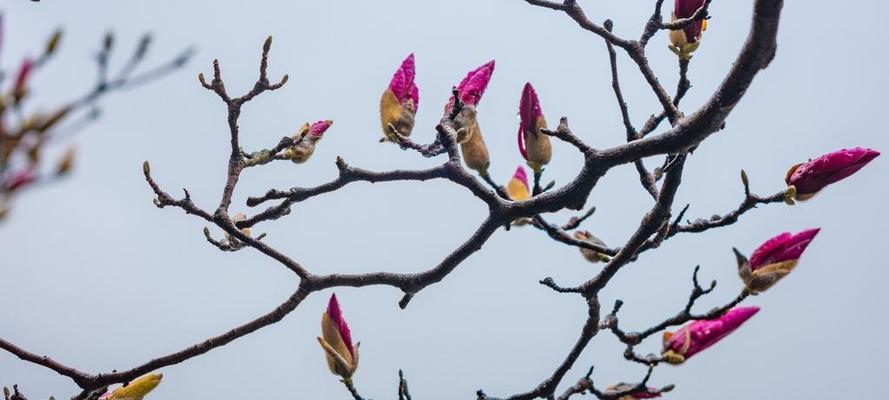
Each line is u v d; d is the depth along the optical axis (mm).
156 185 11484
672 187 10344
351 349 11930
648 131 11852
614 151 10312
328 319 11922
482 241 11375
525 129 11773
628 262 11117
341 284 11375
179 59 5906
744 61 8695
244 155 12094
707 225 11484
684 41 11656
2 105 5320
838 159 11133
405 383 11977
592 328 11562
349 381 11875
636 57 11078
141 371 10859
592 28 11219
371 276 11438
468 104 11914
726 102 9117
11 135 5340
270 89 11609
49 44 5410
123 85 5656
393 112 12195
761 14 8258
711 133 9484
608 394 11789
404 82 12305
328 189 11781
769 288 11320
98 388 10805
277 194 11727
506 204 11266
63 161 5504
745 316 11672
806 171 11227
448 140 11664
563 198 10867
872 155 11133
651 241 11383
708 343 11664
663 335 11836
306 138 12602
